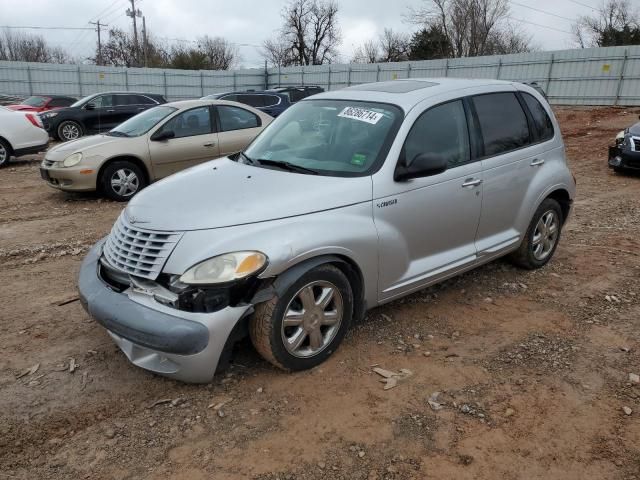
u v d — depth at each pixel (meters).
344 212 3.48
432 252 4.13
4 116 12.34
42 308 4.45
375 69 33.38
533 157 4.93
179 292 3.01
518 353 3.78
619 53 23.91
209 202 3.36
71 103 23.23
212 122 9.19
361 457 2.75
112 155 8.38
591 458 2.78
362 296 3.68
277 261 3.10
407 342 3.90
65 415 3.07
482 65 28.61
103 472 2.65
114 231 3.56
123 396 3.25
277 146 4.28
